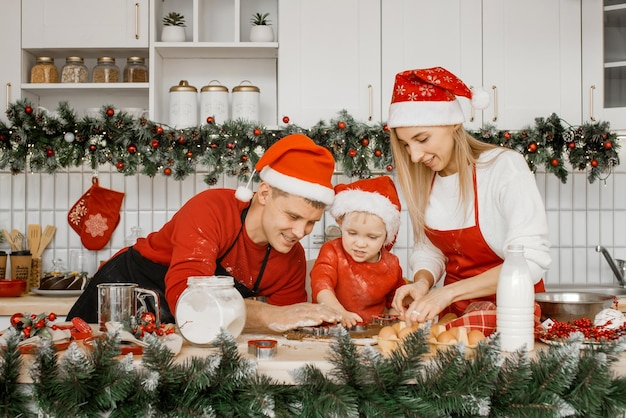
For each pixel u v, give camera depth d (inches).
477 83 122.0
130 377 45.2
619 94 121.2
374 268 80.5
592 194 137.8
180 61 133.4
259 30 124.6
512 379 45.7
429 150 69.7
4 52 122.3
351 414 42.8
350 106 122.3
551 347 49.8
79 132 116.8
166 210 135.7
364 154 120.1
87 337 57.1
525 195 67.3
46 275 122.6
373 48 122.1
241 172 119.3
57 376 45.8
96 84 123.3
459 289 62.9
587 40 121.9
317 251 135.5
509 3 122.1
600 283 137.5
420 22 122.1
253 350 50.4
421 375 47.4
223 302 55.3
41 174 134.9
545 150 120.3
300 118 122.2
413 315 60.4
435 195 75.5
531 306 53.7
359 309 80.7
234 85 134.3
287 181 63.6
